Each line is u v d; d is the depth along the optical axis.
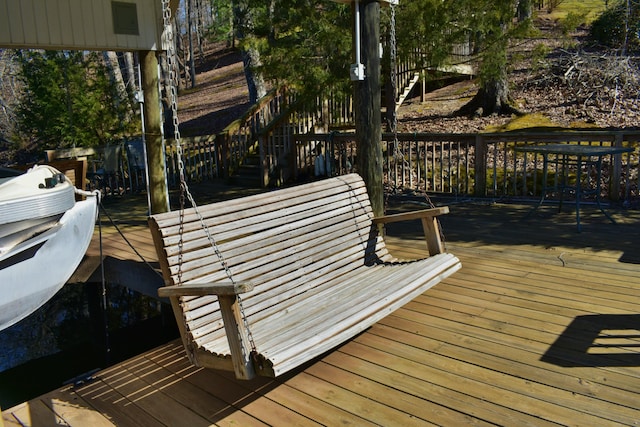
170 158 10.45
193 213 2.92
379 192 4.50
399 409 2.57
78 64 12.28
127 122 12.81
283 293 3.27
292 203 3.52
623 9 13.52
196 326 2.77
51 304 7.34
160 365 3.25
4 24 4.38
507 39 7.55
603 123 9.77
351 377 2.90
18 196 3.12
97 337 6.02
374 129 4.42
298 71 7.77
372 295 3.16
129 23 5.11
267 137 9.91
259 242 3.23
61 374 5.09
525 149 5.84
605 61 12.52
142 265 5.12
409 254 5.13
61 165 5.81
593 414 2.44
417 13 7.20
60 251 3.55
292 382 2.89
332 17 7.54
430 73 9.20
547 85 12.22
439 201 7.62
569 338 3.20
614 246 5.04
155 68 5.45
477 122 10.91
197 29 30.36
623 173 7.91
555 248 5.07
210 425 2.56
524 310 3.64
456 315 3.62
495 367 2.90
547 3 17.73
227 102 20.52
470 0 7.21
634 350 3.02
